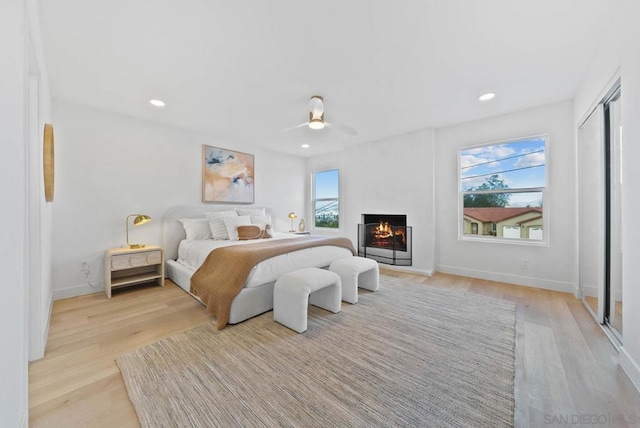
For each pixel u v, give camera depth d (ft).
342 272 9.38
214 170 14.26
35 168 5.63
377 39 6.32
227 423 3.95
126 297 9.74
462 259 12.82
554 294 9.96
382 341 6.47
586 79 7.95
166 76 8.01
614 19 5.64
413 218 14.01
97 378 5.07
